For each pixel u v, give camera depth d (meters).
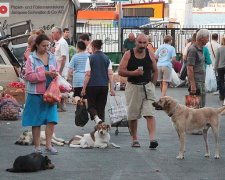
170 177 10.70
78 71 17.28
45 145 13.27
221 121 18.36
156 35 35.12
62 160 12.15
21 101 19.38
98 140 13.53
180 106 12.39
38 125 12.37
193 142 14.46
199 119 12.38
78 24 41.88
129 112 13.54
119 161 12.11
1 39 21.20
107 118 18.67
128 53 13.47
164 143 14.27
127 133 15.79
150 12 46.66
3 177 10.58
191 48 15.59
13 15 28.88
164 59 22.53
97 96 15.38
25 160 11.02
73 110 20.61
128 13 46.06
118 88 28.11
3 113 18.05
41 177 10.60
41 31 16.56
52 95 12.23
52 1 29.12
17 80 20.00
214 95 26.59
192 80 15.61
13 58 20.61
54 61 12.45
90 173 10.98
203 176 10.80
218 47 25.47
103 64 15.34
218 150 12.52
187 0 56.28
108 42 37.69
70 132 15.86
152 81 13.58
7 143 14.12
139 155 12.76
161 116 19.52
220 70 23.94
